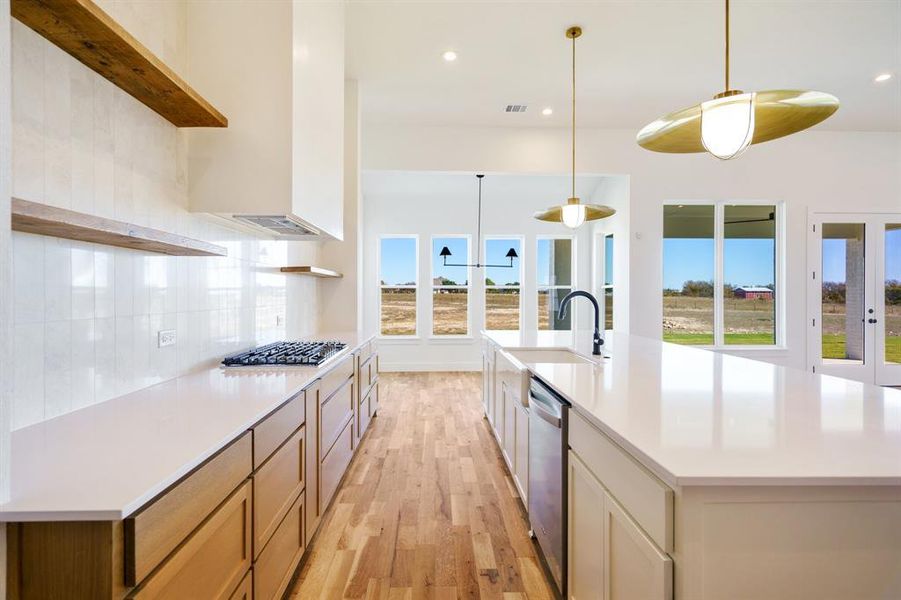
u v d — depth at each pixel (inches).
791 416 49.7
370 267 269.1
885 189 211.6
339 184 111.3
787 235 210.5
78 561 30.6
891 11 120.0
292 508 65.5
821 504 35.2
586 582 54.3
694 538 34.6
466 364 273.7
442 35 130.6
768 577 35.1
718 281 216.2
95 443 41.9
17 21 43.7
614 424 46.7
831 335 212.7
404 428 153.6
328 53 97.8
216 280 86.4
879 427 45.7
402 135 199.6
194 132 73.9
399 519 91.0
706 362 89.5
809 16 122.0
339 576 72.6
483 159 202.1
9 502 30.6
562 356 116.5
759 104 67.5
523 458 88.8
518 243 279.9
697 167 209.3
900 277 211.3
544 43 134.8
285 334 126.6
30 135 45.6
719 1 115.6
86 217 39.5
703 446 40.1
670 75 154.9
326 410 86.1
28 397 46.4
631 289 208.2
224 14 74.0
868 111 187.3
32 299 46.5
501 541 83.1
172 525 35.8
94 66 52.6
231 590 46.0
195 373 77.7
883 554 35.4
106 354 57.2
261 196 74.0
